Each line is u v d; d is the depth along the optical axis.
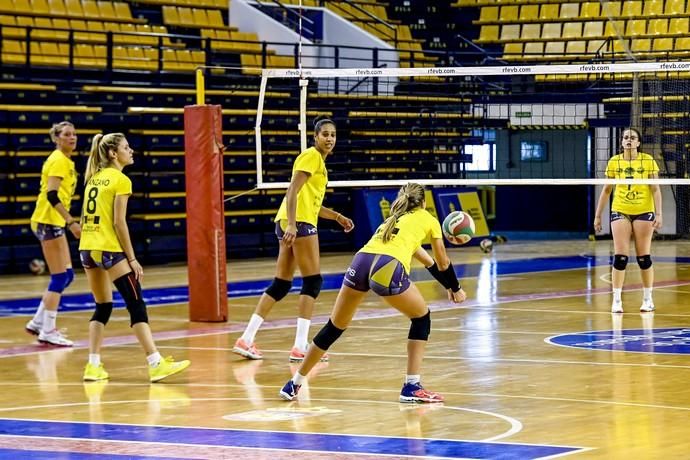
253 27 30.20
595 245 27.64
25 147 23.16
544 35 32.19
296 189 11.30
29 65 24.48
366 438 7.88
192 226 14.96
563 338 12.91
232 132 25.56
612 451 7.38
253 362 11.61
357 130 27.61
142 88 25.73
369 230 26.84
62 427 8.45
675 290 17.86
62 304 17.20
